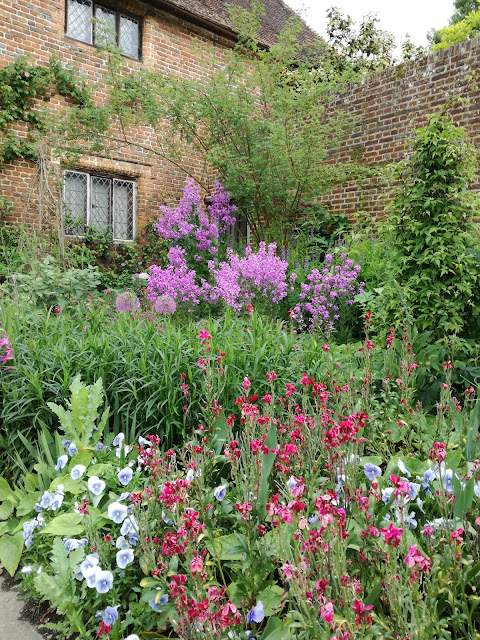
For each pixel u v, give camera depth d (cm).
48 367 327
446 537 170
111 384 317
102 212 972
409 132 730
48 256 598
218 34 1066
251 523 180
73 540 207
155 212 1022
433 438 276
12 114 821
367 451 284
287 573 142
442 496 180
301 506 146
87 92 884
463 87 662
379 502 199
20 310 454
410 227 405
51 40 858
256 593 179
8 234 797
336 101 837
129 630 192
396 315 396
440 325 388
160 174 1026
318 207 818
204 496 212
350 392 278
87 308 491
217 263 719
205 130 904
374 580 164
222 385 305
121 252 970
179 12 977
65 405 313
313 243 813
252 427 209
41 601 210
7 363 330
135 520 205
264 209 845
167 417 303
